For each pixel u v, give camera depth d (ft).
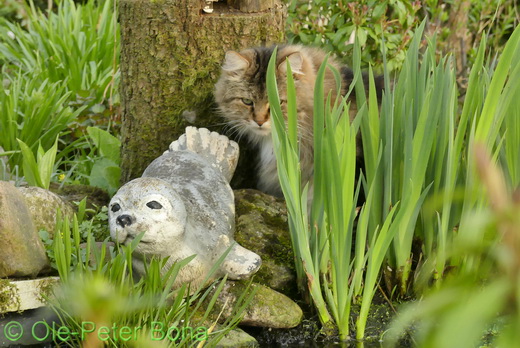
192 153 12.02
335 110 10.43
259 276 11.43
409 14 17.29
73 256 10.50
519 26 9.80
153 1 12.84
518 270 3.68
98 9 23.21
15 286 9.71
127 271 10.11
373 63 16.89
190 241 9.93
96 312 4.69
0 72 22.75
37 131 16.48
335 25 16.99
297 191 10.11
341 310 10.30
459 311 3.77
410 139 10.27
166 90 13.23
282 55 13.25
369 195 10.06
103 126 17.81
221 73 13.41
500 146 10.55
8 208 9.77
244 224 12.42
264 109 13.44
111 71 20.16
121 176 13.99
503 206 3.71
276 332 10.57
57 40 21.34
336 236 10.04
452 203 10.93
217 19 13.19
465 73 19.65
